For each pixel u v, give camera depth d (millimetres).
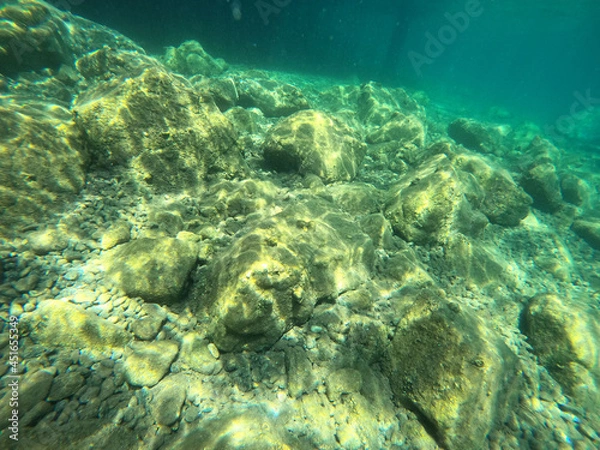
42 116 1004
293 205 1169
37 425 575
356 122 2760
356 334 922
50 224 890
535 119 6758
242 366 790
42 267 798
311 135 1621
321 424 734
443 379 786
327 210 1239
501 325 1161
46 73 1611
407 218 1386
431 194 1364
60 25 1808
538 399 938
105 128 1105
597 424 894
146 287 809
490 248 1485
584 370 972
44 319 667
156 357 721
